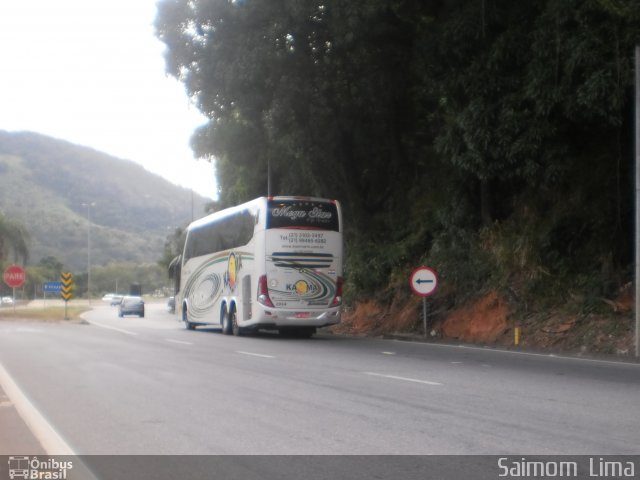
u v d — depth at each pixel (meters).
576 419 10.08
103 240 157.75
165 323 41.28
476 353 20.02
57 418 10.68
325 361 17.97
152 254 164.62
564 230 23.92
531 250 24.12
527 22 21.88
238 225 28.17
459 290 26.30
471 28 22.30
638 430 9.35
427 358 18.64
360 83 28.03
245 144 35.25
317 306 25.80
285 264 25.66
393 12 25.45
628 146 22.58
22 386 13.83
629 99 20.75
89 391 13.15
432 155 31.69
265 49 24.33
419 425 9.83
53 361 18.20
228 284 28.98
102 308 74.12
